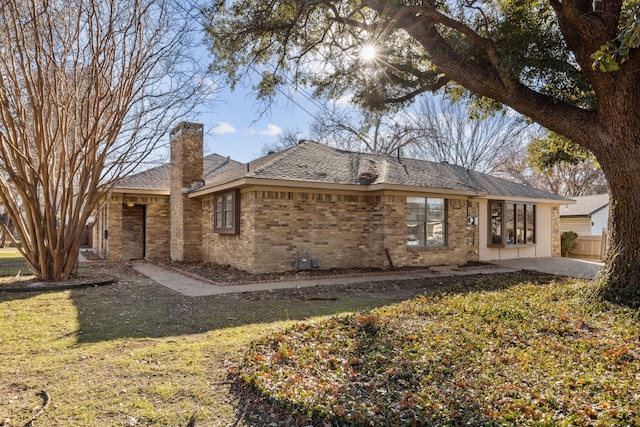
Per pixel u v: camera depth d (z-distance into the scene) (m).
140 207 17.55
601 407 3.19
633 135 6.56
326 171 12.82
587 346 4.68
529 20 8.28
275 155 15.05
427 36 8.04
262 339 5.06
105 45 9.67
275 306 7.44
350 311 6.97
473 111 11.20
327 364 4.33
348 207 12.85
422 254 13.42
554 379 3.78
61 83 9.50
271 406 3.44
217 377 4.07
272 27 9.06
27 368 4.29
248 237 11.73
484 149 30.25
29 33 9.02
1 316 6.64
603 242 18.69
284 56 9.85
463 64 7.88
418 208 13.49
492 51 7.42
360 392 3.60
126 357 4.61
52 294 8.71
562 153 11.10
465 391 3.55
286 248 11.84
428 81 10.27
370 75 10.55
